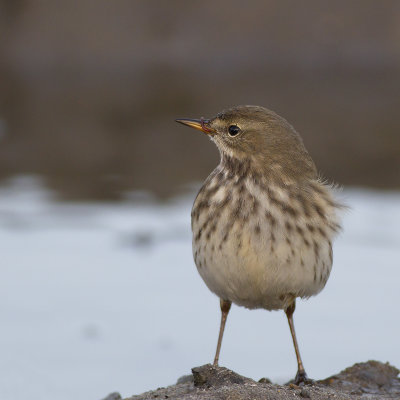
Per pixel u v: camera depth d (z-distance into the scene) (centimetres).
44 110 2472
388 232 1411
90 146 2069
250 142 834
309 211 802
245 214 792
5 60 2878
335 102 2566
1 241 1375
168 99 2591
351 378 844
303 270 798
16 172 1819
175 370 960
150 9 2903
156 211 1547
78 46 2895
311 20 2888
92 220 1491
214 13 2897
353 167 1850
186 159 1953
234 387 697
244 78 2856
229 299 836
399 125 2250
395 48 2839
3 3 2909
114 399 845
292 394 707
